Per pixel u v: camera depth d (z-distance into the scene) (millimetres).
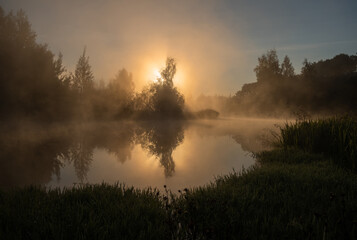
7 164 6738
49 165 6824
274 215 3029
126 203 3352
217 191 3896
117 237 2459
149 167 6746
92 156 8227
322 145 7227
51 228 2537
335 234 2455
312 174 4660
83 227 2605
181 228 2844
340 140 6027
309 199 3455
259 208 3258
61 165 6859
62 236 2420
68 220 2744
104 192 3787
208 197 3596
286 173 4805
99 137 13008
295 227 2564
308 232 2445
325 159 6219
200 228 2732
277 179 4469
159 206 3432
